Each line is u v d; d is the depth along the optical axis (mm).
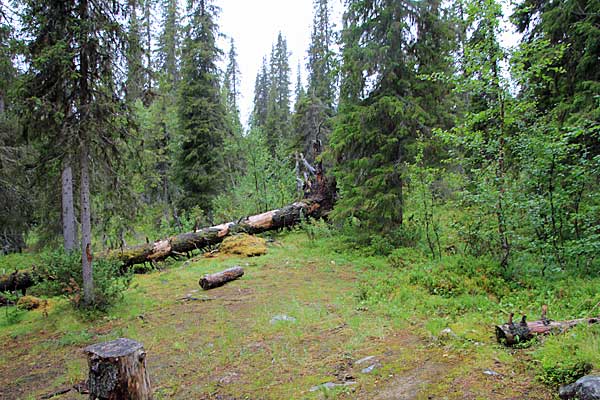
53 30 7684
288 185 18297
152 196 21266
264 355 5230
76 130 7672
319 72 24000
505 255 7148
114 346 3852
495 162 7371
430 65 11102
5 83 9148
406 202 11961
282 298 7938
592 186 7051
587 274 6539
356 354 4902
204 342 5973
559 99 9172
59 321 7668
